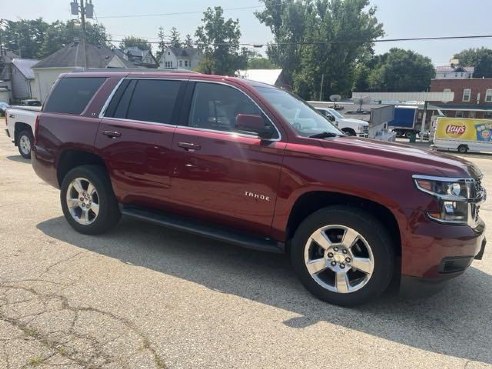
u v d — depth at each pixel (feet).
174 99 14.96
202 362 9.25
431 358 9.88
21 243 15.81
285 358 9.58
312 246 12.43
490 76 370.73
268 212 12.82
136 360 9.18
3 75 216.95
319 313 11.68
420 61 280.31
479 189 11.82
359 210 11.73
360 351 10.01
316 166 12.02
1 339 9.70
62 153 17.24
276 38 206.90
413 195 10.94
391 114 96.48
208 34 212.23
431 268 10.95
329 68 184.34
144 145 14.92
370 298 11.70
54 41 297.12
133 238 16.98
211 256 15.51
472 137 93.81
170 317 11.05
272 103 13.56
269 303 12.10
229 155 13.29
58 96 17.95
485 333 11.08
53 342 9.68
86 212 16.94
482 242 12.06
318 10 191.52
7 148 44.01
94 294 12.08
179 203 14.52
